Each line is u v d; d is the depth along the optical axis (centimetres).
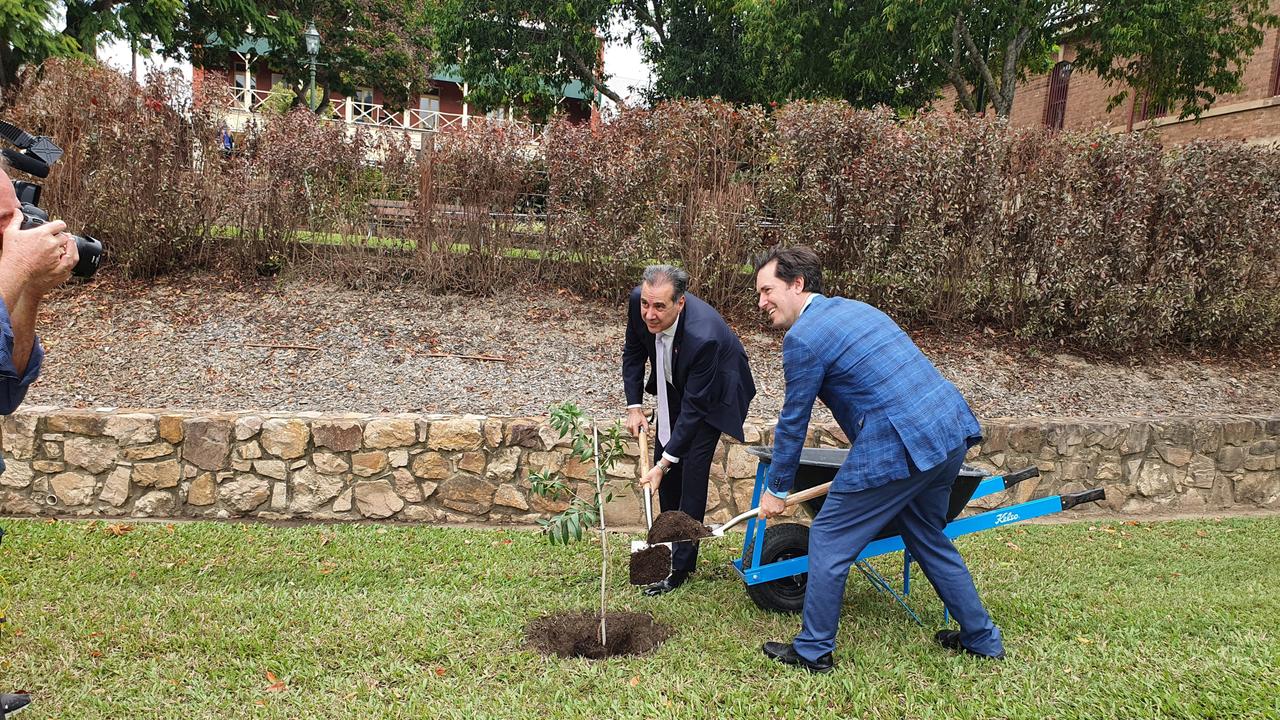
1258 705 279
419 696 286
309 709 275
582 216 709
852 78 1340
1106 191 705
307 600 364
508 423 506
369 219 720
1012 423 575
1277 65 1346
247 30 1650
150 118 673
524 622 348
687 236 706
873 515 306
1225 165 723
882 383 300
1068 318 731
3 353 177
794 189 693
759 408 581
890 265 684
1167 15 1129
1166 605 382
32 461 487
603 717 275
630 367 418
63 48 1082
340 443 498
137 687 286
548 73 1747
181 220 689
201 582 387
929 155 677
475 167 708
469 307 703
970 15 1171
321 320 662
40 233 185
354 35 2059
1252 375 736
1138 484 594
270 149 696
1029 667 312
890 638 339
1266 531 538
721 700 288
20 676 289
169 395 547
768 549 362
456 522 507
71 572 392
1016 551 474
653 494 516
